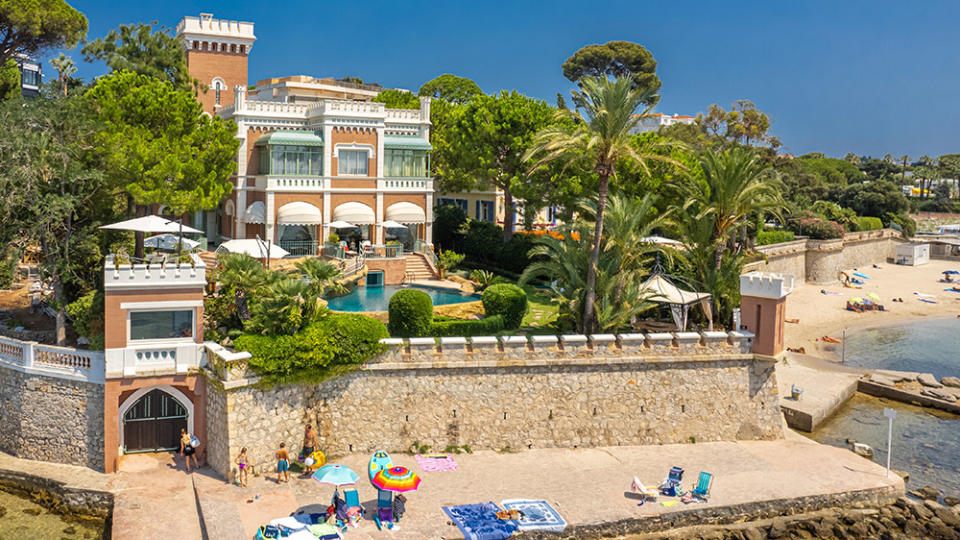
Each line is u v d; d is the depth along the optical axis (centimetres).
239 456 2948
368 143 6109
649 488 3028
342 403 3291
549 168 5722
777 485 3222
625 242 4078
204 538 2589
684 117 13538
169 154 4284
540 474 3234
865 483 3288
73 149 3716
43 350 3184
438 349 3403
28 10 4844
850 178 17300
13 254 3550
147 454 3222
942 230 15025
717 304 4459
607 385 3603
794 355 5738
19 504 2998
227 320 3559
